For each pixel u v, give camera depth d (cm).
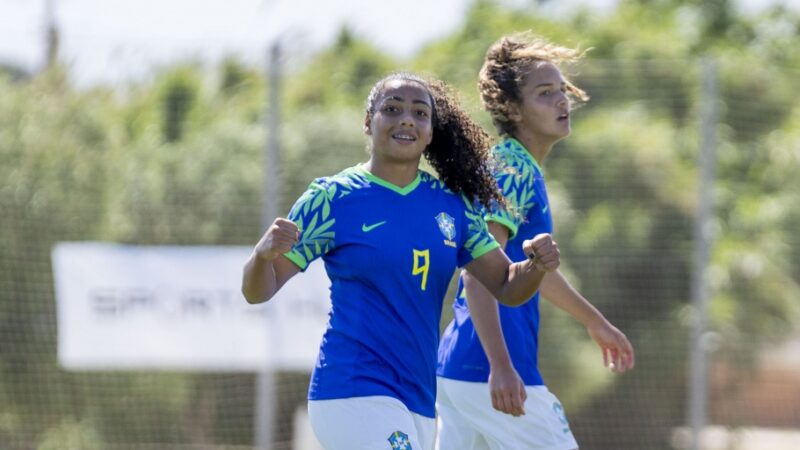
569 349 3675
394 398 1490
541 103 1844
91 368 3447
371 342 1499
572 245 3741
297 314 3403
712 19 6397
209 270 3459
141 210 3619
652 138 3841
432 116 1553
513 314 1827
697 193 3475
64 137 3634
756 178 4028
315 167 3647
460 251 1596
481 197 1595
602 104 3972
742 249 3941
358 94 4238
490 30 5819
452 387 1839
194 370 3506
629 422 3706
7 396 3547
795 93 4006
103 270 3447
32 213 3578
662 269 3762
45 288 3566
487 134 1627
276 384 3516
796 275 3978
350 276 1509
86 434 3550
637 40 5653
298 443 3516
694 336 3384
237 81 3850
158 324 3434
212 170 3647
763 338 3866
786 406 3822
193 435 3572
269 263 1420
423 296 1515
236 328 3434
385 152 1506
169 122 3759
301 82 4231
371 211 1500
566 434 1853
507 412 1664
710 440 3772
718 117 3966
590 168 3809
